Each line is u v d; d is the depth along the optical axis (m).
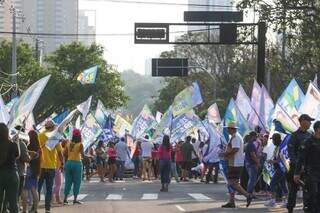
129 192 43.22
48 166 28.56
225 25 62.44
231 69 139.88
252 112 44.47
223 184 52.28
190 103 59.62
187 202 35.78
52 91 127.25
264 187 39.16
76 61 130.62
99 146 58.12
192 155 60.34
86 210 30.95
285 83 86.81
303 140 26.86
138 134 68.69
